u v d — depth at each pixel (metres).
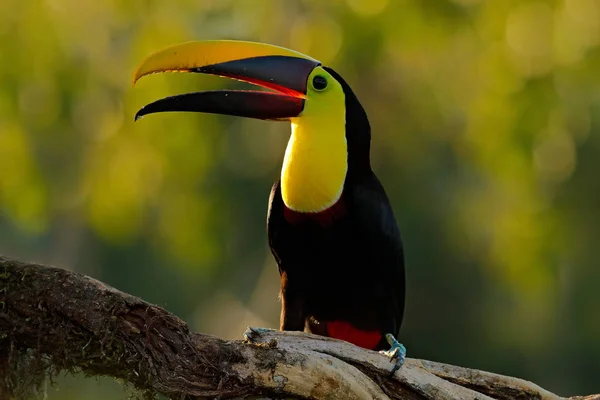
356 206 8.66
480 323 22.89
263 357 6.95
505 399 7.59
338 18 13.05
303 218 8.68
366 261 8.80
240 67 8.77
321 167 8.55
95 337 6.70
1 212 16.61
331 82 8.71
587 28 12.59
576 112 13.73
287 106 8.62
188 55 8.80
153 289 23.14
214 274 21.52
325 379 7.04
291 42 13.48
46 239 22.16
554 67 12.71
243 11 13.94
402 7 12.77
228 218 18.00
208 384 6.86
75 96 13.22
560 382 23.02
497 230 13.94
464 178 19.89
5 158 13.16
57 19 13.03
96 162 13.89
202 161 14.23
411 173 19.86
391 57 14.73
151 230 16.94
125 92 13.50
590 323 21.53
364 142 8.81
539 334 22.55
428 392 7.33
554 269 13.57
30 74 13.02
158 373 6.79
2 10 12.95
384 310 9.03
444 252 21.23
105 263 22.88
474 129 13.24
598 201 19.38
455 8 12.82
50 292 6.67
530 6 12.59
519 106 12.69
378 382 7.31
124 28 13.55
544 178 13.40
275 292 20.81
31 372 6.89
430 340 23.33
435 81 15.28
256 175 18.89
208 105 8.74
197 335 6.90
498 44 12.71
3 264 6.69
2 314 6.68
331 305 9.02
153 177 14.24
